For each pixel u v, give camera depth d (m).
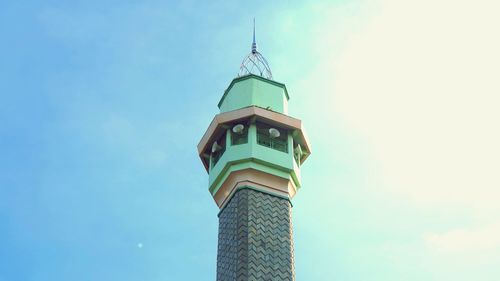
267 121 37.19
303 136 37.91
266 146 36.62
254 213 33.91
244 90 39.03
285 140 37.59
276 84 40.00
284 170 36.28
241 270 31.44
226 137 37.25
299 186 37.53
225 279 32.16
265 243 32.91
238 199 34.75
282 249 33.19
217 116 37.38
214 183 37.00
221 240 34.44
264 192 35.34
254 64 41.66
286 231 34.16
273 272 31.92
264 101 38.66
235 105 38.62
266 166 35.91
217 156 38.38
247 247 32.31
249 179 35.38
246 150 35.91
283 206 35.28
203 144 38.38
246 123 37.19
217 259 33.94
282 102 39.28
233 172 35.69
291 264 33.00
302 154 38.81
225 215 35.28
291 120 37.62
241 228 33.22
